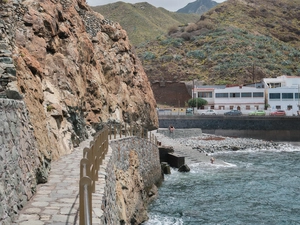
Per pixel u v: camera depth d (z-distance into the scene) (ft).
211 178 105.50
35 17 57.82
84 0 104.32
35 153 34.65
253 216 71.46
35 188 31.81
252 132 218.38
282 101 263.29
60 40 67.41
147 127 125.70
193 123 222.48
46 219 25.17
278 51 387.55
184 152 138.31
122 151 66.59
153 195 82.99
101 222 25.46
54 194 31.40
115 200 48.44
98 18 108.27
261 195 87.15
